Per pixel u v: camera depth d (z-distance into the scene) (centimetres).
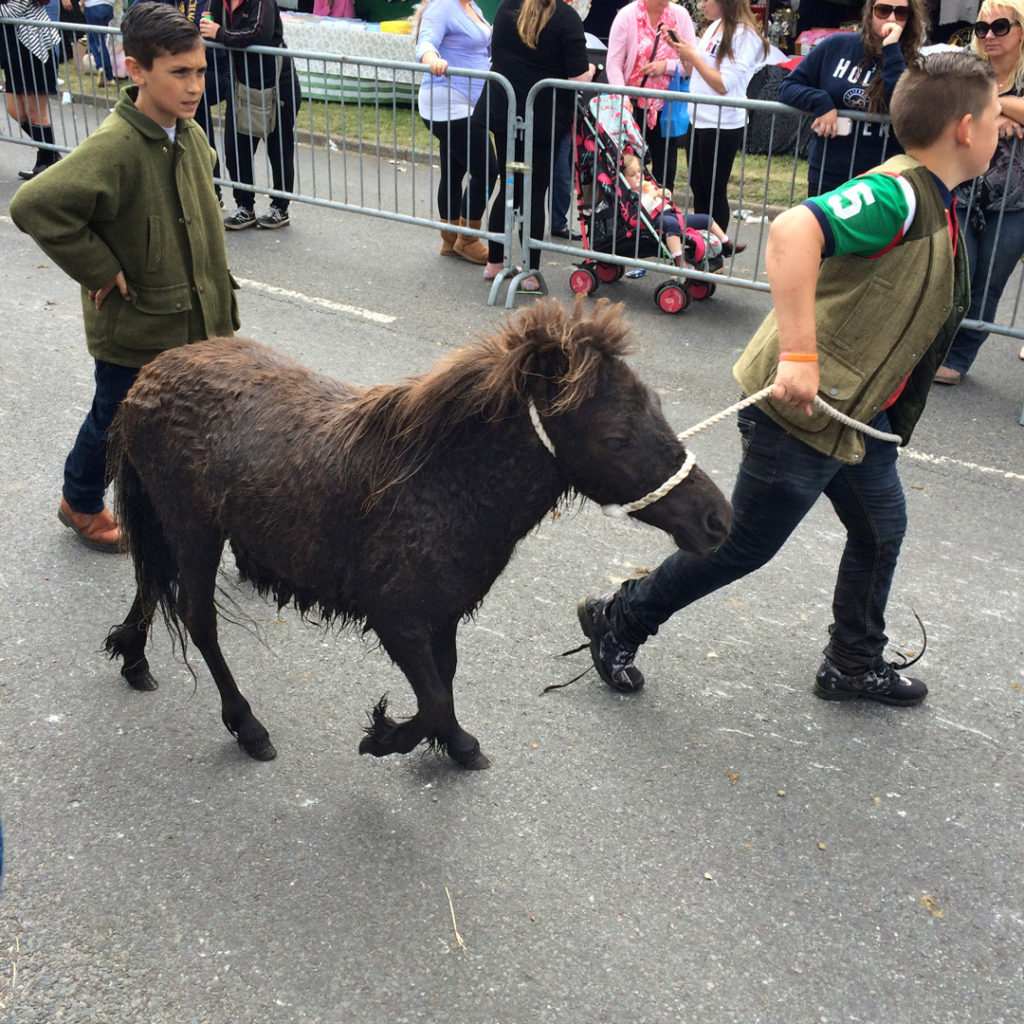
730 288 771
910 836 296
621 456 240
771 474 305
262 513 277
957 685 360
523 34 689
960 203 562
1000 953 260
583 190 725
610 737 332
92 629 376
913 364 291
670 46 748
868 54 580
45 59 948
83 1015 235
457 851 285
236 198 865
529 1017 238
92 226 341
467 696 348
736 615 398
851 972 253
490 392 242
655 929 263
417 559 260
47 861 276
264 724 333
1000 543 447
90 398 550
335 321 679
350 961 251
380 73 1295
